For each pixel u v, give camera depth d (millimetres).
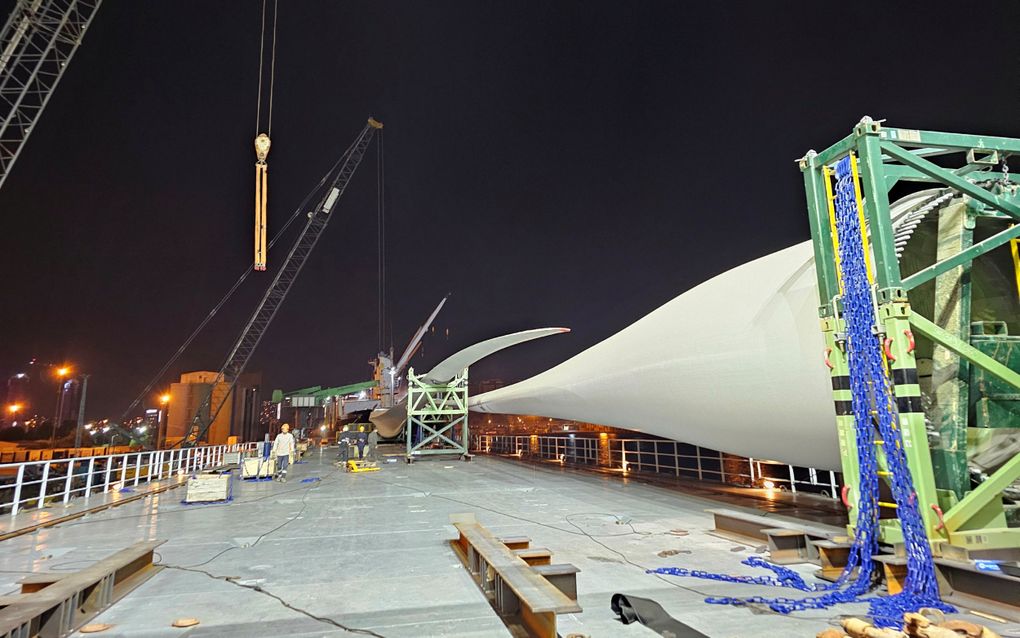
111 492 15180
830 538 6430
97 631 4766
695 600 5312
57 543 8617
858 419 6160
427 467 24141
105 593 5387
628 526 9125
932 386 7113
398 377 89562
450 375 28984
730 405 9789
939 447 6676
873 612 4875
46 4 34125
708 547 7543
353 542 8281
